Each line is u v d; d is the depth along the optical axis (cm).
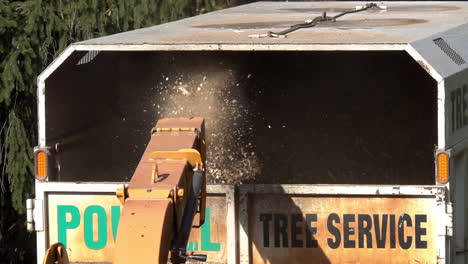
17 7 2653
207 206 1371
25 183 2627
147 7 2741
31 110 2666
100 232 1369
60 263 1148
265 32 1488
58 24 2630
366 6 2095
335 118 1744
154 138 1229
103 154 1556
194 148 1216
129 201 1040
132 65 1631
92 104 1515
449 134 1237
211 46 1302
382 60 1736
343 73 1739
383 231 1292
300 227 1333
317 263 1330
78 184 1362
